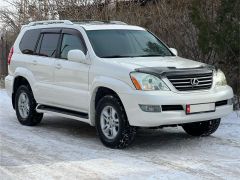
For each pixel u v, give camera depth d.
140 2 14.47
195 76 8.87
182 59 9.74
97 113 9.22
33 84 10.67
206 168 8.05
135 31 10.38
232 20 11.06
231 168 8.05
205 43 11.28
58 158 8.61
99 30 9.98
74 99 9.70
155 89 8.62
